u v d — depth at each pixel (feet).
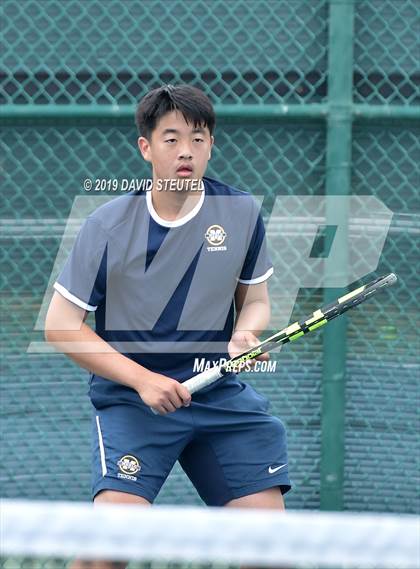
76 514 22.29
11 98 49.29
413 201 50.01
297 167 49.83
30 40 49.26
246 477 37.22
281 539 21.98
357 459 50.03
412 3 49.49
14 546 22.00
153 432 36.50
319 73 49.60
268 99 49.75
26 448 49.60
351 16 48.98
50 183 49.57
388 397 49.85
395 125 49.75
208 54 49.55
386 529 22.26
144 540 21.98
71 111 48.93
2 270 49.62
